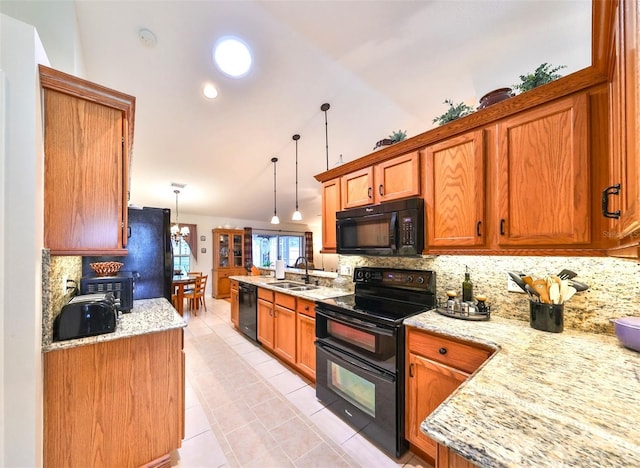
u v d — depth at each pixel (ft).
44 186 3.87
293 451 5.34
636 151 2.12
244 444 5.53
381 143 6.95
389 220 6.24
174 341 5.03
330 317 6.57
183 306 17.52
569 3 5.66
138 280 7.73
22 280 3.27
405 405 5.21
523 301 5.15
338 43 7.50
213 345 11.09
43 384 3.90
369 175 7.02
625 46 2.37
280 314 9.20
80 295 5.22
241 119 11.05
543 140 4.19
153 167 13.83
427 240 5.79
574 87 3.87
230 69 8.63
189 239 21.16
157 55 7.86
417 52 7.61
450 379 4.53
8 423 3.20
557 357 3.42
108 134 4.42
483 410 2.28
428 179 5.78
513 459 1.72
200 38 7.42
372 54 7.85
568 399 2.44
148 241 7.93
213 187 16.84
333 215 8.29
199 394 7.40
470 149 5.09
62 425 4.08
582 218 3.81
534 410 2.27
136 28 7.02
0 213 3.12
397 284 6.91
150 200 17.99
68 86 3.98
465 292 5.82
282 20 6.81
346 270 8.98
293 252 29.17
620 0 2.44
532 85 4.45
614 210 3.17
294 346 8.46
